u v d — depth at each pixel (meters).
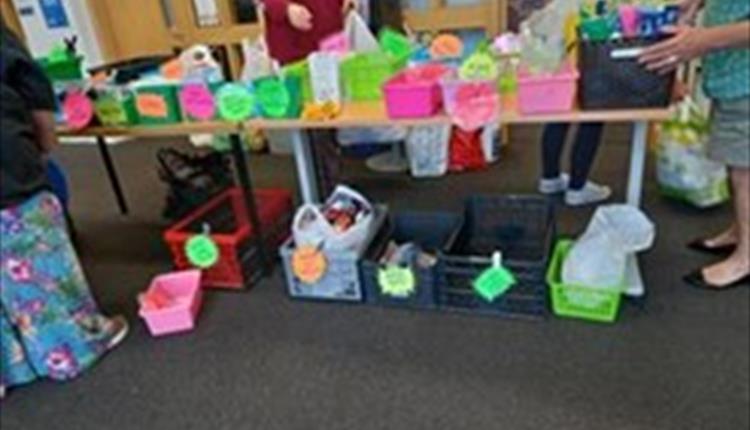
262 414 1.87
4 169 1.75
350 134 3.30
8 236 1.82
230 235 2.48
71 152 4.61
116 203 3.59
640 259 2.42
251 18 4.41
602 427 1.70
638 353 1.94
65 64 2.32
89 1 4.77
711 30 1.71
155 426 1.87
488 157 3.55
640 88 1.82
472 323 2.17
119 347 2.24
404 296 2.26
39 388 2.07
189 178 3.12
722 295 2.17
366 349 2.10
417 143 3.42
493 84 1.96
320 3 2.79
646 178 3.09
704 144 2.46
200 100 2.23
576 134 2.80
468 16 3.87
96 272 2.80
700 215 2.72
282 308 2.38
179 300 2.36
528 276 2.08
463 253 2.41
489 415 1.78
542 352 1.99
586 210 2.87
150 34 4.82
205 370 2.08
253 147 4.10
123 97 2.29
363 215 2.39
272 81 2.15
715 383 1.80
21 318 1.97
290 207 2.83
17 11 4.87
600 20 1.89
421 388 1.90
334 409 1.86
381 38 2.52
